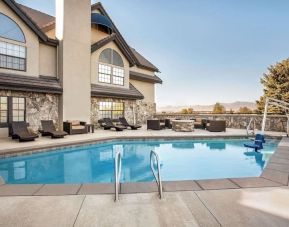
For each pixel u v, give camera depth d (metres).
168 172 8.88
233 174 8.68
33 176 8.26
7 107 13.31
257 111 42.16
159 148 12.91
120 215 3.71
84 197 4.42
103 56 19.81
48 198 4.36
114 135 14.55
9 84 12.59
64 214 3.74
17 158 9.18
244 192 4.70
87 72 17.55
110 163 10.11
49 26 18.06
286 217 3.67
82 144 11.75
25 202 4.18
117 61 21.22
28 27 14.51
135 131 17.52
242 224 3.44
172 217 3.65
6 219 3.57
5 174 8.48
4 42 13.48
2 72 13.33
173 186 5.01
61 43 15.96
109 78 20.47
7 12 13.49
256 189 4.87
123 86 21.83
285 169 6.43
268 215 3.73
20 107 14.02
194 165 9.82
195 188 4.89
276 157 8.07
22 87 13.28
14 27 13.87
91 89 18.08
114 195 4.52
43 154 10.08
